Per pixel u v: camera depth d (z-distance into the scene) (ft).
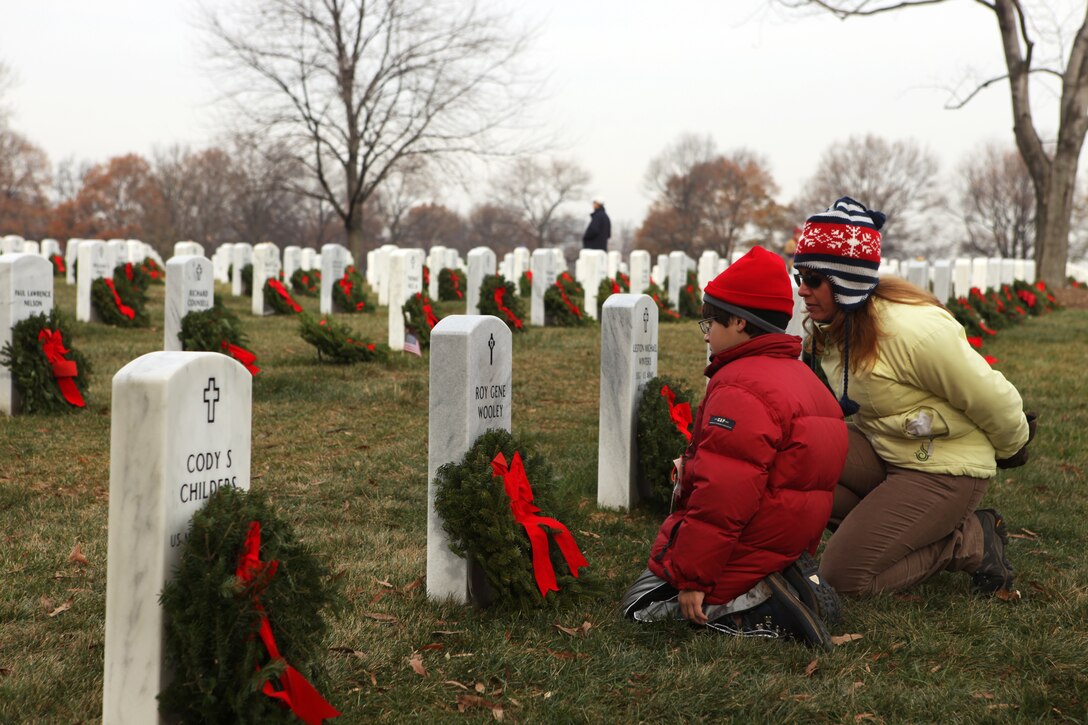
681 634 12.46
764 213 286.05
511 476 13.48
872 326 13.12
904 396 13.28
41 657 11.75
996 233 303.48
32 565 15.12
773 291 11.91
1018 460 13.79
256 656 8.79
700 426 12.08
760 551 11.91
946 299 52.42
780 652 11.83
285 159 111.04
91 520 17.83
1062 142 84.48
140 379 8.54
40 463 22.15
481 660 11.73
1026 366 39.32
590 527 18.04
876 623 12.84
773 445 11.41
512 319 48.60
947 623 13.00
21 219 268.21
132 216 266.77
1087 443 25.53
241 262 74.74
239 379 9.43
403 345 40.70
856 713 10.47
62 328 28.12
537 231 327.06
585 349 42.39
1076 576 15.01
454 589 13.66
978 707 10.59
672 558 11.79
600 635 12.50
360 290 63.10
